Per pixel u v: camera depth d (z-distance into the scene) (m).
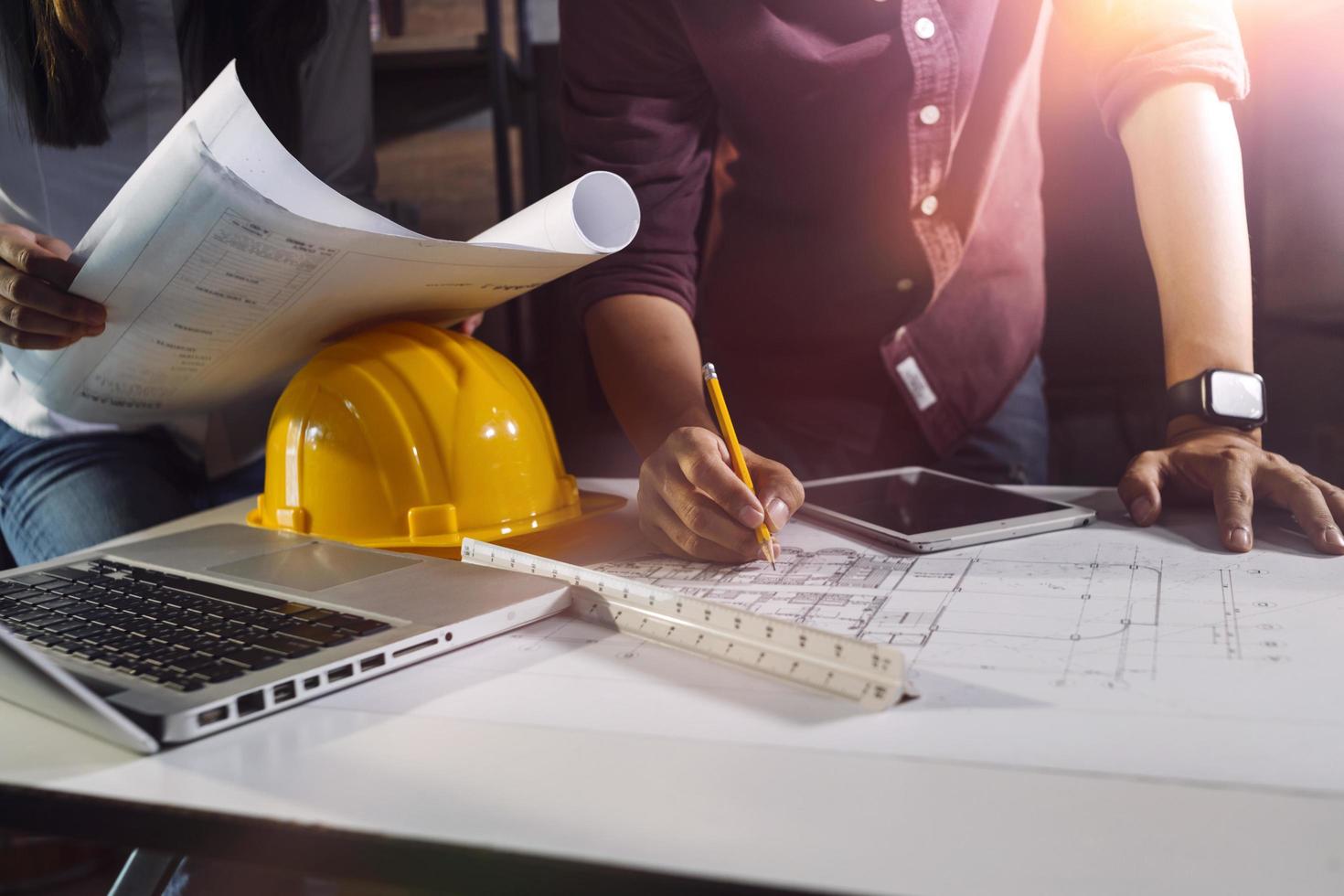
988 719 0.44
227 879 0.86
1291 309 1.13
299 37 1.15
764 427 1.30
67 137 1.06
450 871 0.36
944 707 0.46
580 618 0.61
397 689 0.51
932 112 1.01
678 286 1.04
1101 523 0.78
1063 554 0.70
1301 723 0.42
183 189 0.60
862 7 0.98
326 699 0.50
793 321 1.23
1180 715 0.44
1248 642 0.52
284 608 0.58
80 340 0.77
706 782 0.40
